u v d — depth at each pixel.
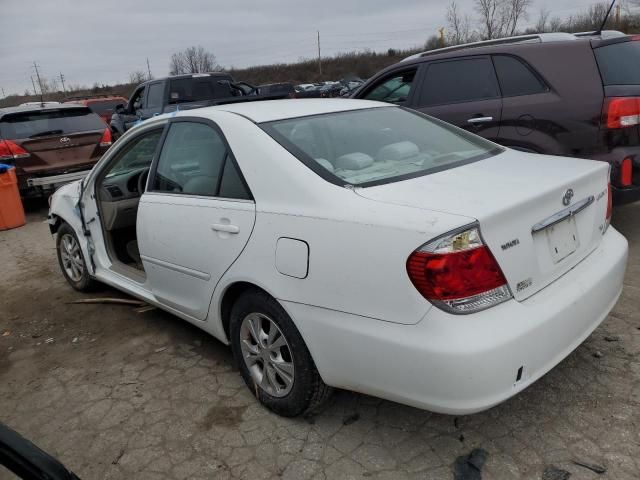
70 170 8.65
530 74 4.89
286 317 2.58
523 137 4.92
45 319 4.45
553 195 2.38
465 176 2.59
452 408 2.10
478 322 2.07
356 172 2.68
